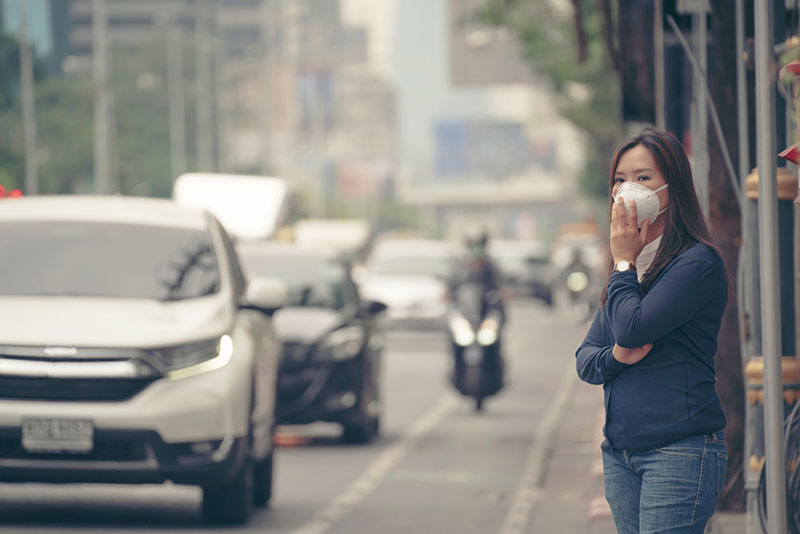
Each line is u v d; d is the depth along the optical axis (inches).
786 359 590.6
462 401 1706.4
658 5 930.7
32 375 797.2
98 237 907.4
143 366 803.4
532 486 1036.5
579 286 3506.4
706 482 402.9
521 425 1451.8
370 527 857.5
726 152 678.5
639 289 406.0
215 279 894.4
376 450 1255.5
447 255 2952.8
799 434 577.3
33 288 865.5
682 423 401.4
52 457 794.2
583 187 7308.1
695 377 403.9
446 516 901.8
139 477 797.2
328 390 1244.5
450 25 4138.8
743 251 658.8
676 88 1037.2
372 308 1353.3
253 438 858.1
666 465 401.7
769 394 500.4
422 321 2817.4
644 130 419.5
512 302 4950.8
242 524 858.8
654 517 402.9
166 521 861.2
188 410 804.0
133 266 887.7
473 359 1530.5
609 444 414.0
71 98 5915.4
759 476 606.2
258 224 1537.9
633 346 400.8
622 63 1235.2
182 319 840.3
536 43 2787.9
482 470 1124.5
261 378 891.4
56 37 7657.5
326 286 1327.5
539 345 2731.3
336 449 1262.3
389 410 1606.8
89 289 868.0
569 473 1074.1
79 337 804.0
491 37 4163.4
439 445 1289.4
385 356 2401.6
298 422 1246.9
